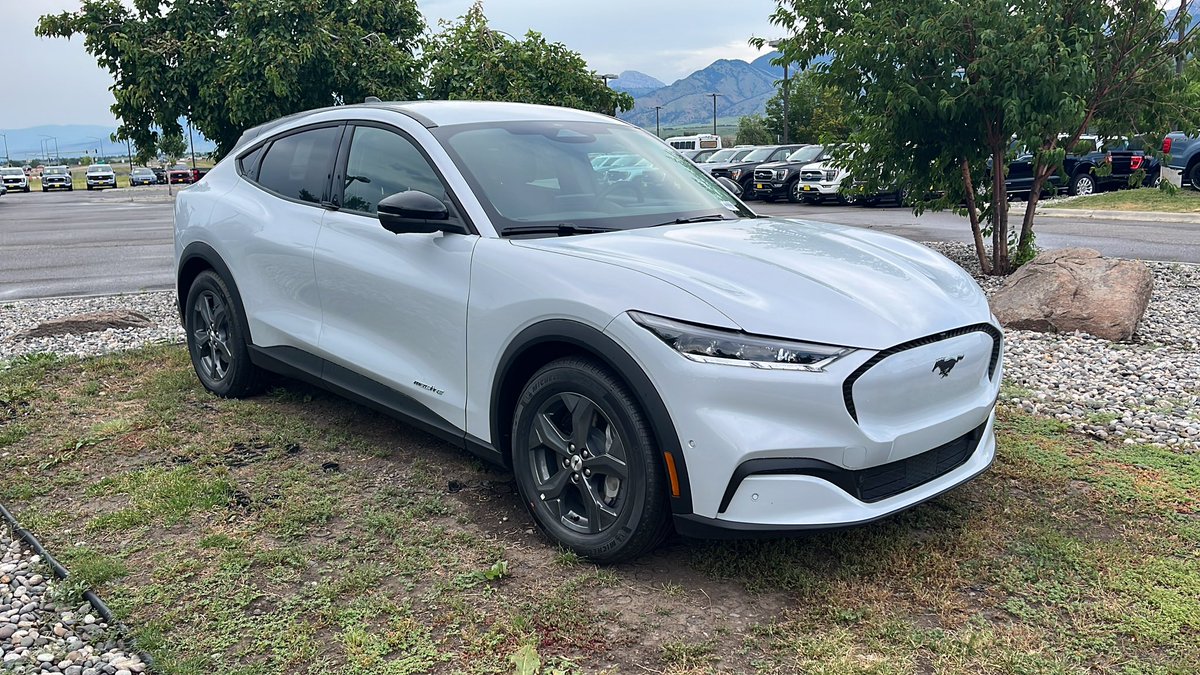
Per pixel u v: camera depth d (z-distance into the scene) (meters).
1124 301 6.74
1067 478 3.88
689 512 2.87
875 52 8.98
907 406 2.92
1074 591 2.96
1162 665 2.57
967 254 11.35
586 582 3.06
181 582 3.09
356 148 4.30
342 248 4.11
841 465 2.81
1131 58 8.94
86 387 5.48
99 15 8.48
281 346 4.60
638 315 2.90
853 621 2.79
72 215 26.77
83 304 8.92
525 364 3.35
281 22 8.42
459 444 3.65
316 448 4.36
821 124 42.12
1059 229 14.54
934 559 3.13
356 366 4.05
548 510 3.32
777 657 2.63
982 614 2.84
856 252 3.51
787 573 3.05
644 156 4.44
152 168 68.31
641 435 2.92
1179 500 3.66
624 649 2.69
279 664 2.62
